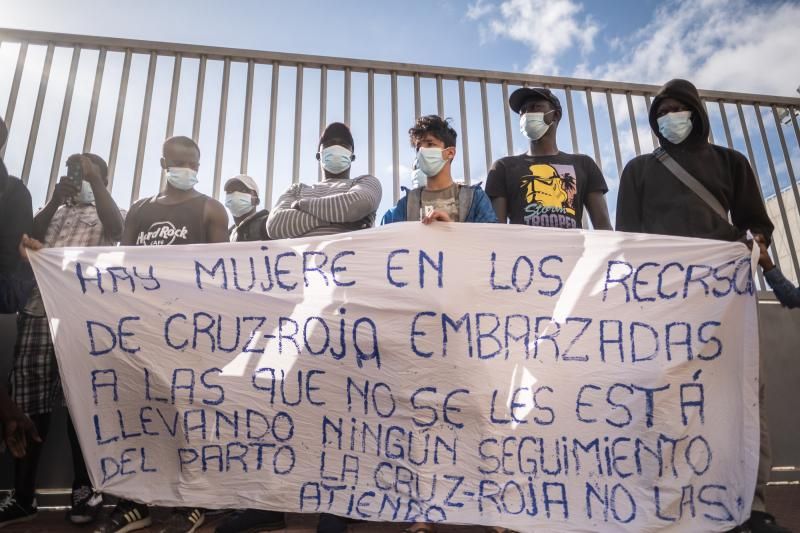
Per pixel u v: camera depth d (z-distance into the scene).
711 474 2.46
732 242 2.74
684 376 2.58
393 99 4.43
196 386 2.63
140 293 2.71
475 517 2.43
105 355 2.64
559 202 3.21
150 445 2.60
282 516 2.76
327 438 2.58
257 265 2.78
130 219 3.22
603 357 2.62
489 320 2.67
